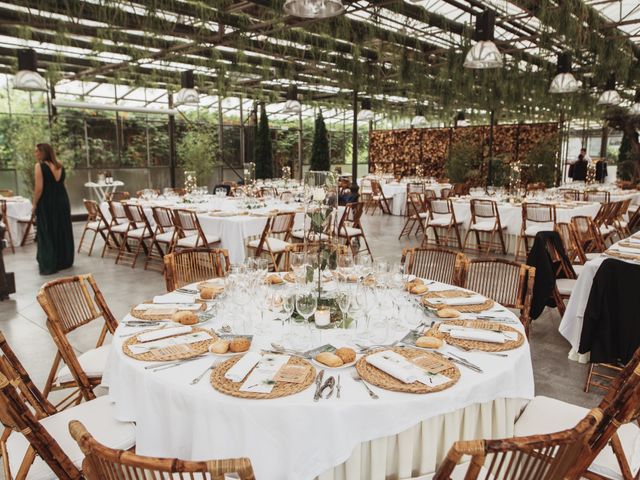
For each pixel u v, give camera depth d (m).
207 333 2.09
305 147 17.44
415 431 1.67
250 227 5.82
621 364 3.10
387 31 7.56
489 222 7.50
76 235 9.33
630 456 1.78
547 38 7.08
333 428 1.52
